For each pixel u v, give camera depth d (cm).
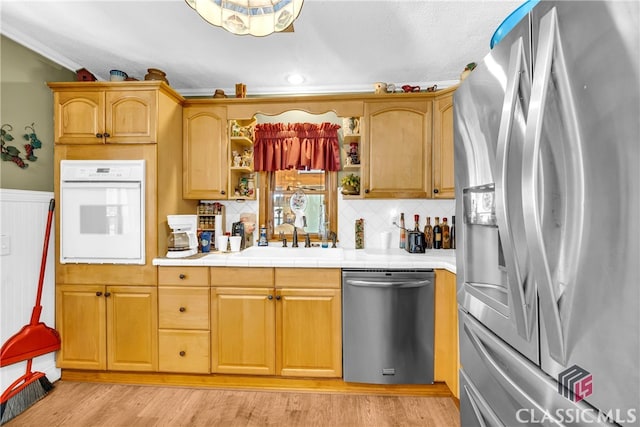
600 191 59
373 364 192
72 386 204
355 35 194
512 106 82
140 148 206
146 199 205
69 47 207
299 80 254
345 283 195
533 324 80
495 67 94
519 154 82
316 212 275
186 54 216
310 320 198
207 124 240
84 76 216
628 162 54
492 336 103
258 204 273
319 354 197
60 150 207
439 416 176
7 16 176
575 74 64
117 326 205
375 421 172
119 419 174
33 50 203
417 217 256
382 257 214
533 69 77
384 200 267
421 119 231
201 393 199
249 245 268
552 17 69
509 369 92
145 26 185
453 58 221
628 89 54
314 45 205
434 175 229
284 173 277
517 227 84
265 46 206
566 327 68
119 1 164
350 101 234
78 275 206
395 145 232
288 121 274
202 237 240
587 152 62
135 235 203
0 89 186
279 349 199
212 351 202
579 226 64
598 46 59
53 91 208
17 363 189
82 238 204
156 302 204
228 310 201
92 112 207
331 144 267
